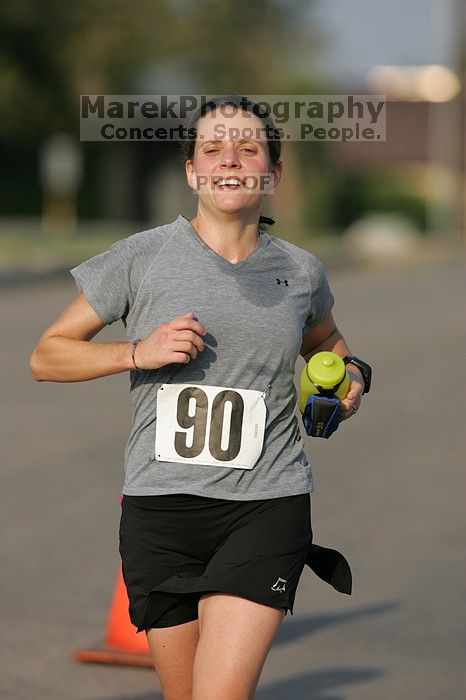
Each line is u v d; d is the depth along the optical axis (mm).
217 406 9953
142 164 128375
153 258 10133
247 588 9695
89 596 16938
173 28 123062
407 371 37844
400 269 91375
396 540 19688
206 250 10164
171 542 10008
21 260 67938
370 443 27172
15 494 22141
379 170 158875
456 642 15500
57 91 121188
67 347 10070
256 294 10102
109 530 20047
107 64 122000
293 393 10305
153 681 14242
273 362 10062
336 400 10312
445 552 19109
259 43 127188
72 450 25703
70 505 21500
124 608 14977
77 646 15109
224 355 9992
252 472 9992
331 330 11094
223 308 10000
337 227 143125
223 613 9656
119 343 9945
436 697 13789
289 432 10219
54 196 123438
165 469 9977
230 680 9461
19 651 14922
